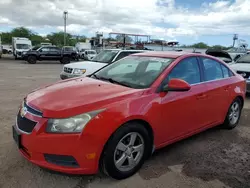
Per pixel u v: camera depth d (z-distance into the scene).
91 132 2.55
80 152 2.56
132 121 2.88
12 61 26.30
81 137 2.53
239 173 3.19
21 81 10.72
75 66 8.75
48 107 2.66
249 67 8.04
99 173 3.02
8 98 6.88
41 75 13.56
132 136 2.92
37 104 2.77
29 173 2.96
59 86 3.38
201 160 3.50
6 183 2.75
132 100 2.90
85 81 3.60
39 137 2.56
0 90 8.16
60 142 2.53
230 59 12.97
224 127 4.79
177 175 3.07
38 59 23.73
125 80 3.51
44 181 2.82
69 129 2.54
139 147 3.03
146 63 3.78
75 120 2.55
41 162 2.63
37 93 3.16
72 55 25.39
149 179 2.96
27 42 30.22
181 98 3.42
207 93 3.89
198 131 3.98
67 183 2.80
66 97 2.87
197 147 3.94
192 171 3.19
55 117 2.56
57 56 24.59
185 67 3.73
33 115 2.70
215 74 4.33
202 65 4.06
